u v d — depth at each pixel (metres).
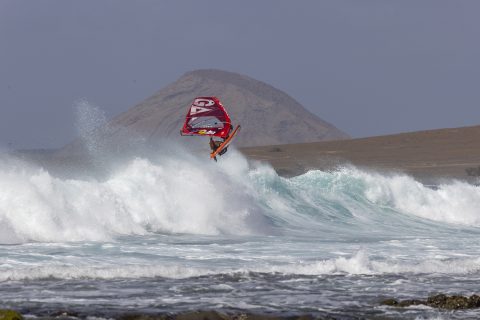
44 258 55.53
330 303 42.56
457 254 64.88
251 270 51.91
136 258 57.41
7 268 50.06
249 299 43.19
